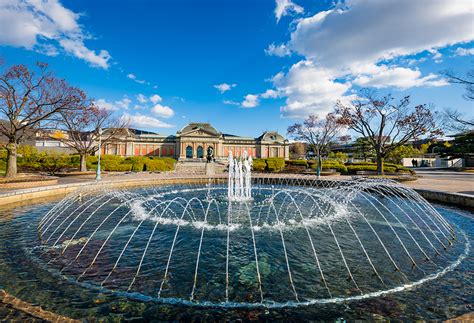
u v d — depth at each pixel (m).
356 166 34.78
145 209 11.36
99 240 7.05
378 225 8.86
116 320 3.59
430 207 10.81
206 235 7.62
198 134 74.38
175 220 9.37
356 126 28.16
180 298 4.19
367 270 5.31
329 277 4.99
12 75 16.91
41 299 4.05
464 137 41.31
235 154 79.62
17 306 3.72
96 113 26.17
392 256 6.08
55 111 18.45
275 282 4.77
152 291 4.39
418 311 3.85
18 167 28.17
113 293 4.30
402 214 10.62
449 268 5.45
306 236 7.56
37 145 60.78
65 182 18.06
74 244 6.71
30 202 12.34
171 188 20.11
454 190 15.11
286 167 40.50
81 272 5.07
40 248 6.38
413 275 5.10
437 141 60.72
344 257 5.99
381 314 3.78
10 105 17.47
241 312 3.83
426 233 7.98
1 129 18.59
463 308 3.94
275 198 15.33
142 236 7.46
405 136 25.95
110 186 18.42
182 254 6.10
